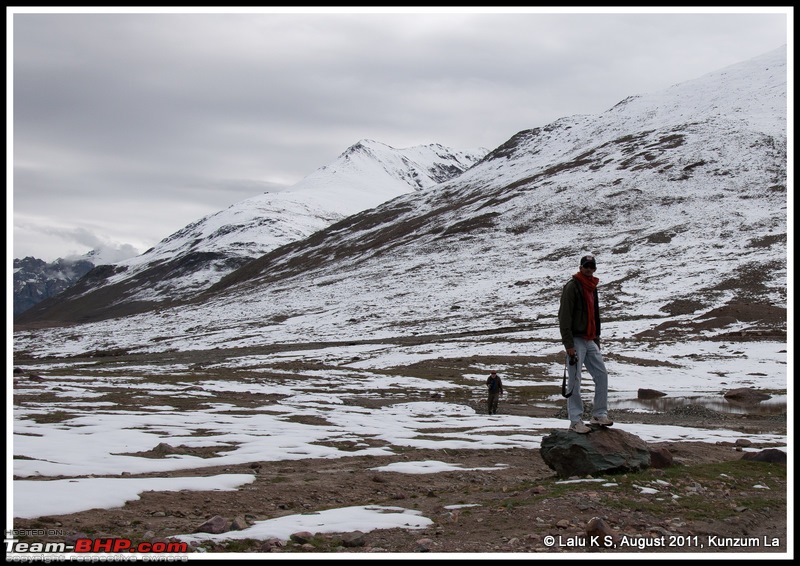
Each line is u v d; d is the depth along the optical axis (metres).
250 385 42.12
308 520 9.56
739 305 84.50
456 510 10.23
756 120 179.88
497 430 23.17
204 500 10.73
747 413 34.28
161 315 155.00
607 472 12.02
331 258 178.88
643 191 155.88
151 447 16.09
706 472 12.99
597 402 12.64
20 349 126.94
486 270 128.62
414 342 83.88
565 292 12.30
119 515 9.50
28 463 12.79
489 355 68.19
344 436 20.00
